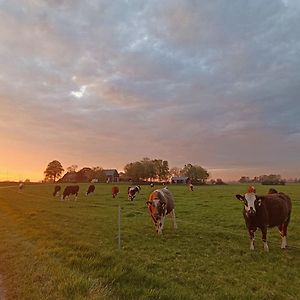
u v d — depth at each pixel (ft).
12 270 32.19
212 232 56.54
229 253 41.98
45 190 237.66
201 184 371.56
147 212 89.04
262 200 44.34
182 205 107.04
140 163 472.03
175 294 24.38
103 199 141.28
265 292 27.35
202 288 27.86
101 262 31.86
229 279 31.07
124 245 46.29
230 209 92.02
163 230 59.47
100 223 67.87
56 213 86.17
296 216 75.92
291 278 32.07
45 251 37.83
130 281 27.22
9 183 426.51
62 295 23.79
